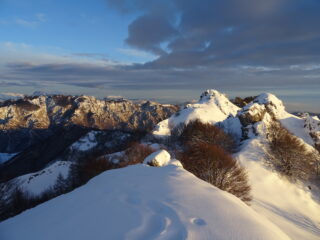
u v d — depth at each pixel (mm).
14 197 38594
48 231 8422
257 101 62500
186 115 65438
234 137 52281
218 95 79562
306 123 55344
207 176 26391
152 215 8406
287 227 23094
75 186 34938
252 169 38031
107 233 7562
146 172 14711
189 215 8242
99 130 109625
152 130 61594
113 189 11617
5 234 9172
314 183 38562
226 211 8586
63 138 129875
